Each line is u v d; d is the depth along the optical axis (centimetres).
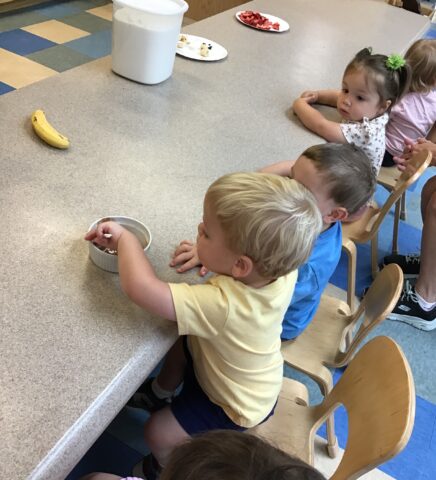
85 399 71
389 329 208
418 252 252
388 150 231
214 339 90
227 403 100
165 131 135
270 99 167
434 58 217
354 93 166
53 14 386
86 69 153
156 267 94
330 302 158
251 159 134
